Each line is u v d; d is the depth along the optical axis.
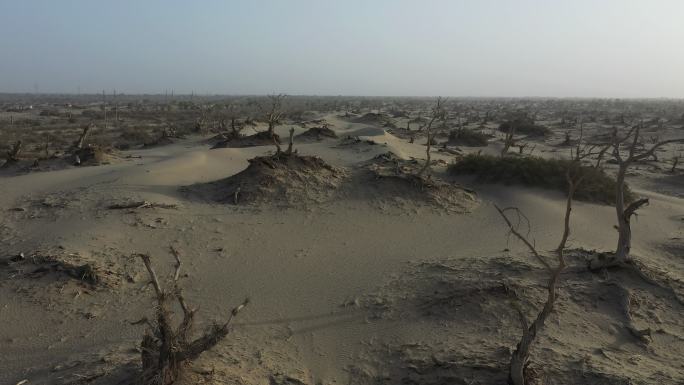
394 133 54.44
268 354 9.38
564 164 24.34
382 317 10.77
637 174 33.19
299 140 40.91
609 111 127.94
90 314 10.66
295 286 12.55
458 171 26.52
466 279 11.86
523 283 11.45
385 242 16.28
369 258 14.62
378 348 9.63
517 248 15.25
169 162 27.30
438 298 11.15
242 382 8.15
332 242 16.14
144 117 81.38
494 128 68.69
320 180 21.89
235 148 34.69
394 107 148.00
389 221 18.62
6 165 28.22
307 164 22.80
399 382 8.47
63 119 74.81
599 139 54.06
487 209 20.73
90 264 12.50
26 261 12.75
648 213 20.91
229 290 12.23
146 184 21.94
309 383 8.52
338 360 9.31
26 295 11.25
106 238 14.96
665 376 8.16
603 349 9.16
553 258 13.18
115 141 48.25
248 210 18.92
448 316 10.52
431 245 16.02
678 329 10.18
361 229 17.61
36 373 8.50
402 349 9.45
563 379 8.09
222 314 10.93
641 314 10.56
